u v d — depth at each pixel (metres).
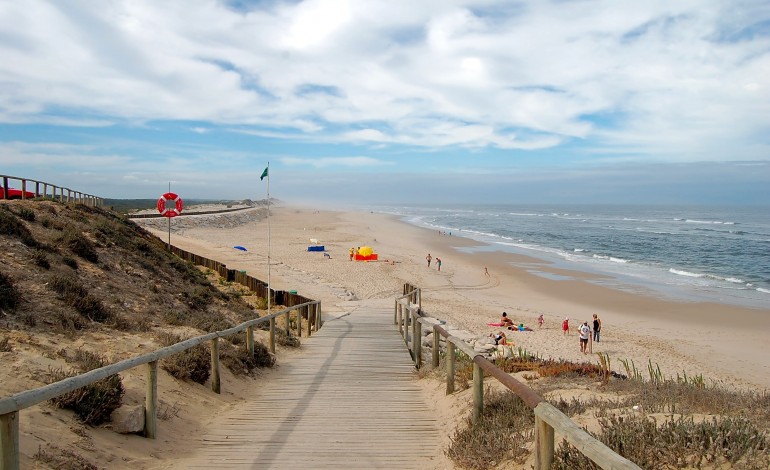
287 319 12.84
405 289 26.48
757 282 34.47
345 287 29.36
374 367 9.65
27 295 7.66
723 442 3.44
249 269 31.23
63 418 4.36
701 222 107.50
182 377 6.70
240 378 8.00
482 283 33.75
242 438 5.35
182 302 12.63
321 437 5.41
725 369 17.03
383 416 6.25
